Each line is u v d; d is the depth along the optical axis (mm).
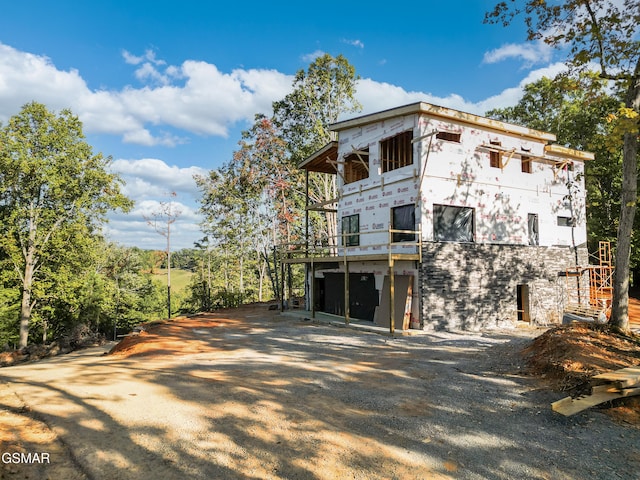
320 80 32812
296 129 33688
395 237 16641
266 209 35312
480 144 17031
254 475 4270
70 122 25156
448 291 15461
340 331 15336
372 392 7355
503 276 16891
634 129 9211
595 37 10531
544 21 11219
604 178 25984
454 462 4707
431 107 15523
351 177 20219
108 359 11305
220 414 5980
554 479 4379
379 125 17750
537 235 18578
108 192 26781
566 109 27344
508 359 9602
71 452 4520
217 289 34625
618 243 9914
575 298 19031
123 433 5117
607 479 4391
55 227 25125
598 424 5758
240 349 12133
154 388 7219
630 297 24750
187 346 12906
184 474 4219
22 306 24312
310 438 5246
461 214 16531
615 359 7859
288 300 25422
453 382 7965
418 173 15547
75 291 27391
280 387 7629
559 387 7121
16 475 3943
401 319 15203
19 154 23219
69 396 6504
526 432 5555
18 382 7539
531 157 18516
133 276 43094
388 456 4812
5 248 23875
